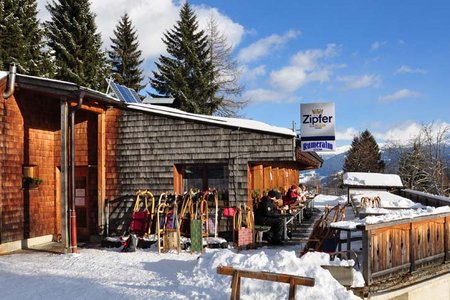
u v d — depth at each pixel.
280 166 18.31
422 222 8.86
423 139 37.34
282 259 7.39
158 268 9.03
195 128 12.60
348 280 7.10
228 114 38.22
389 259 7.89
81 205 13.52
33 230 12.40
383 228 7.73
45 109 13.10
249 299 6.74
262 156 11.98
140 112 13.09
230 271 6.01
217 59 38.75
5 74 11.70
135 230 12.10
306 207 18.08
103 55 35.62
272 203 12.30
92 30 34.91
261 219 12.16
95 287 7.59
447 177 36.06
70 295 7.21
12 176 11.69
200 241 10.82
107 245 12.02
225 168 12.58
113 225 13.14
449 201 14.57
